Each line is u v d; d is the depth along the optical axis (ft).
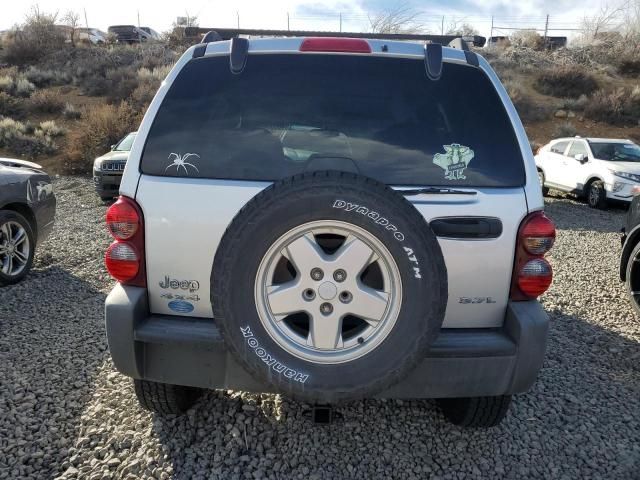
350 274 7.63
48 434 10.34
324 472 9.57
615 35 128.47
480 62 9.71
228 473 9.39
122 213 8.56
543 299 19.66
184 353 8.67
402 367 7.62
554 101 96.99
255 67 9.45
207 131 9.02
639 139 84.74
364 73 9.45
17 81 89.20
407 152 8.97
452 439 10.66
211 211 8.46
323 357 7.70
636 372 14.11
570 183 46.68
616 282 22.03
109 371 12.85
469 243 8.46
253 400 11.57
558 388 13.00
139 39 130.82
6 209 19.61
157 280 8.73
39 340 14.61
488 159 8.93
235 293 7.58
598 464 10.16
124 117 66.85
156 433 10.36
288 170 8.81
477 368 8.54
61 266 22.15
